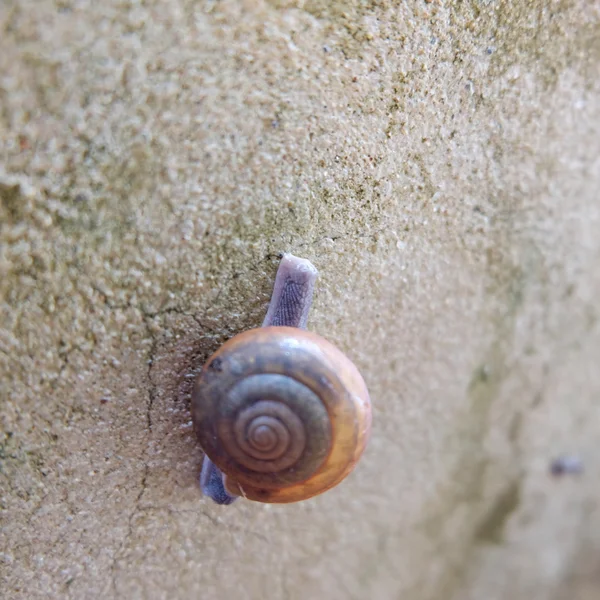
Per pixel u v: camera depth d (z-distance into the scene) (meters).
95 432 0.06
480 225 0.07
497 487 0.10
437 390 0.08
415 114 0.06
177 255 0.05
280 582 0.08
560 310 0.08
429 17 0.06
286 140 0.05
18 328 0.05
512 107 0.06
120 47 0.05
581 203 0.07
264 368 0.05
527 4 0.06
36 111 0.05
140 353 0.06
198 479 0.06
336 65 0.05
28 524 0.06
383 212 0.06
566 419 0.10
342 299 0.06
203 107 0.05
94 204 0.05
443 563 0.10
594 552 0.12
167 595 0.07
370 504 0.08
